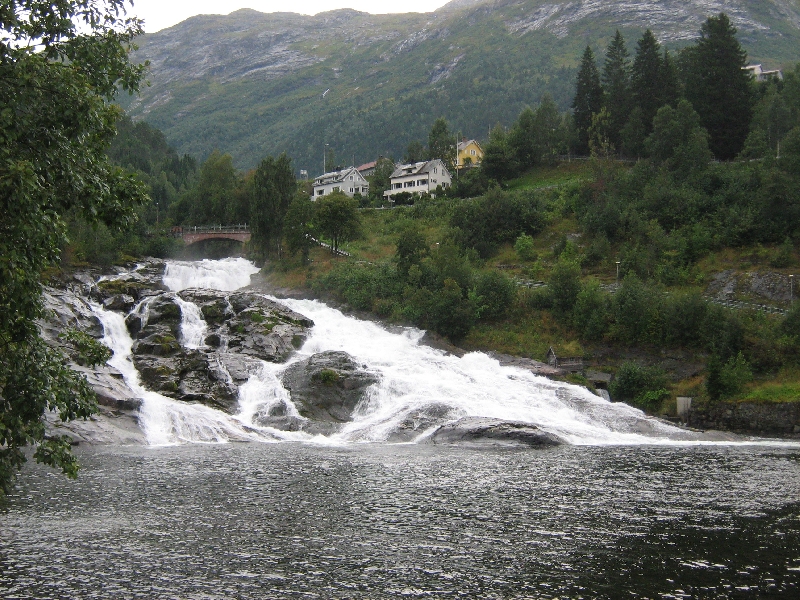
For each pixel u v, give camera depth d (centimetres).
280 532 3089
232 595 2380
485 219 11775
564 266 8806
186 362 6569
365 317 8962
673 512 3444
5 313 2039
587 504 3594
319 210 11288
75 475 2188
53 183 2123
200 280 10281
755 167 11238
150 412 5709
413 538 3022
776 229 9656
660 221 10669
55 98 2106
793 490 3938
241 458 4781
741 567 2680
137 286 8819
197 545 2908
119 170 2323
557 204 12206
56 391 2169
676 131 12081
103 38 2350
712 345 7506
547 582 2520
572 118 16312
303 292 9762
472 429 5584
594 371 7850
